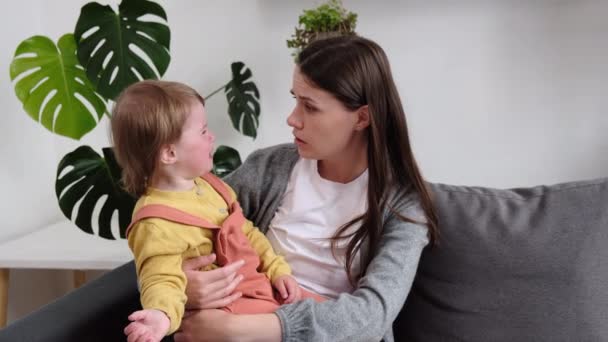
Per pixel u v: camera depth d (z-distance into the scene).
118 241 1.66
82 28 1.48
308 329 0.88
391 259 0.99
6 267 1.50
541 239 1.08
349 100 1.01
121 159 0.97
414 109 2.06
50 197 1.97
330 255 1.10
